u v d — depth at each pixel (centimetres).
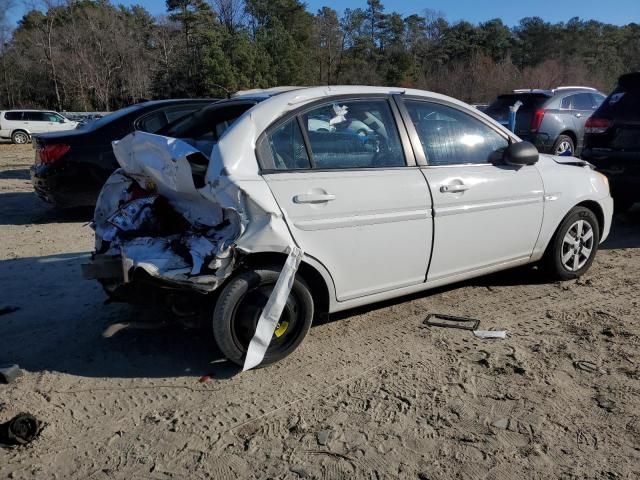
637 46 7281
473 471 273
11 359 388
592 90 1249
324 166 376
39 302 491
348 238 377
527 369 363
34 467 279
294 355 389
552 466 276
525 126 1155
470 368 368
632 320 437
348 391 343
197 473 275
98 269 371
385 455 286
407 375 360
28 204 966
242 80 4625
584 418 313
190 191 364
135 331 430
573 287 510
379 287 404
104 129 783
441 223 418
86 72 5047
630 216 807
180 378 362
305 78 5241
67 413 324
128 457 287
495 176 446
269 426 310
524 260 489
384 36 6512
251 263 359
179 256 348
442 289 506
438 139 430
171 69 5022
